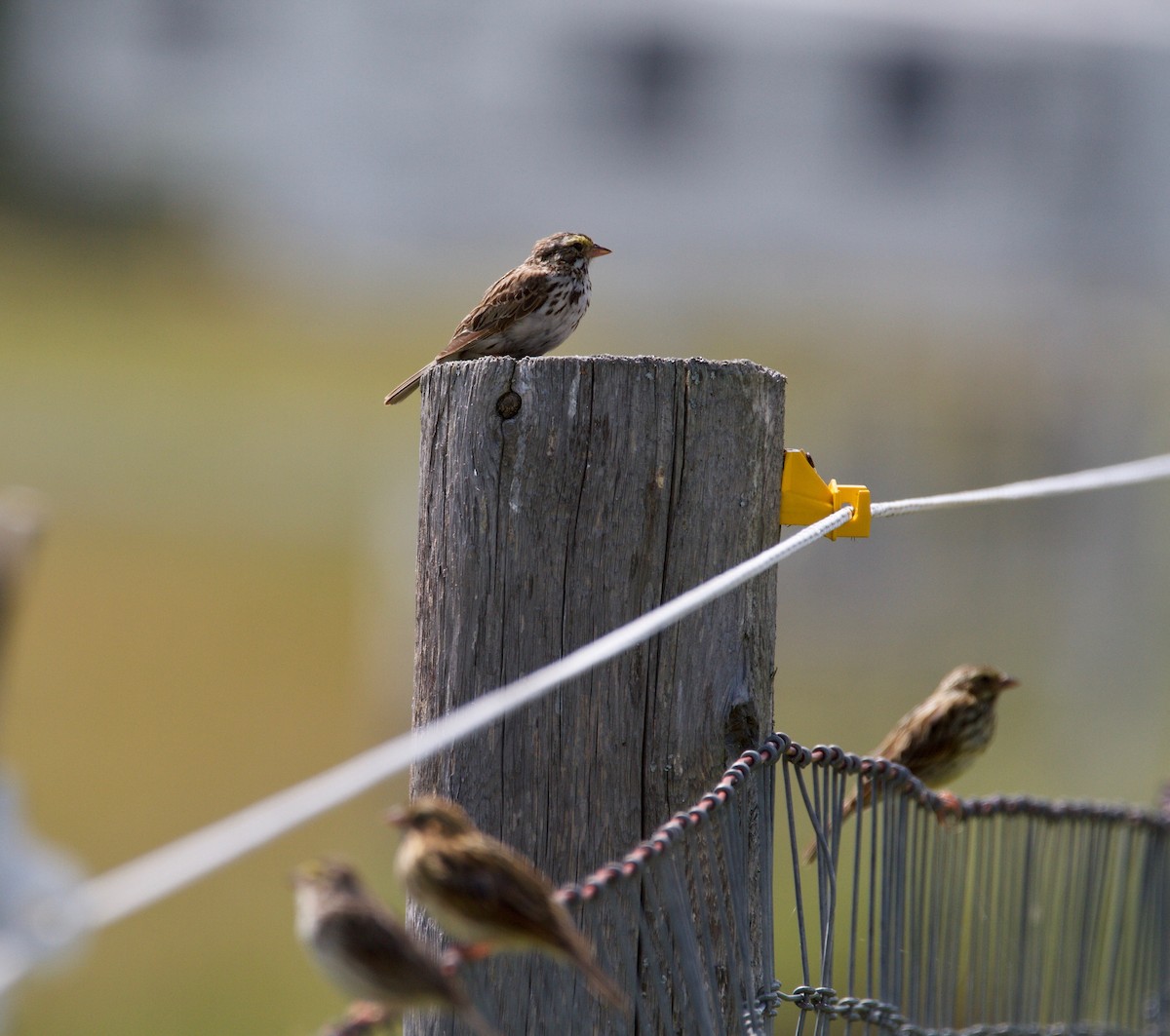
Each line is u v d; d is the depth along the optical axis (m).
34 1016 9.58
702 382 4.84
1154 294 35.34
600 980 3.71
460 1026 4.69
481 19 35.59
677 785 4.79
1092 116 35.16
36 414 25.70
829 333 33.12
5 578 5.44
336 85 36.88
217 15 38.19
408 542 14.89
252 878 12.05
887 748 7.30
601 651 3.95
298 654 17.23
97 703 15.54
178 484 23.33
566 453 4.80
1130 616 16.55
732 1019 4.75
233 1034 9.65
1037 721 16.31
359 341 34.16
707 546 4.84
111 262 38.00
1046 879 6.41
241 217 37.69
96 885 3.18
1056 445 17.11
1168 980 7.16
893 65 35.03
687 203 35.44
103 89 39.94
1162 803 7.64
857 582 17.08
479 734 4.83
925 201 35.41
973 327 33.72
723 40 34.97
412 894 4.30
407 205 36.44
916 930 5.62
